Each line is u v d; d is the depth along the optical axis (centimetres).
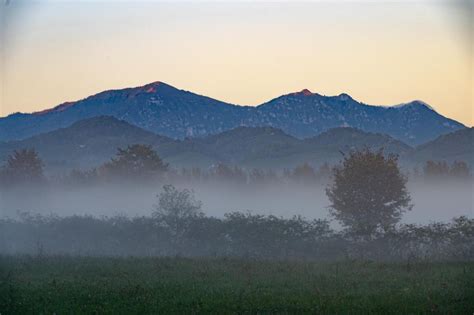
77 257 6969
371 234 7425
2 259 6762
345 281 5388
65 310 4278
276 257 7150
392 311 4253
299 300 4569
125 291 4872
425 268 6081
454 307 4369
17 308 4356
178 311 4272
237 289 5000
